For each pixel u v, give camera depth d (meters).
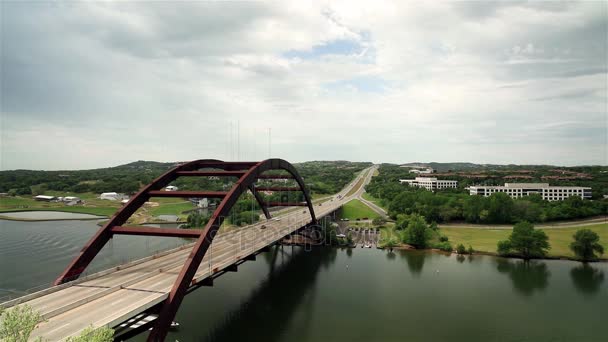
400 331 52.53
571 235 112.94
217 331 52.28
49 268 81.50
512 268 85.00
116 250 100.31
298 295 67.56
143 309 36.06
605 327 53.94
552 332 52.44
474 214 135.50
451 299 65.19
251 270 85.69
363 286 72.75
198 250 43.88
